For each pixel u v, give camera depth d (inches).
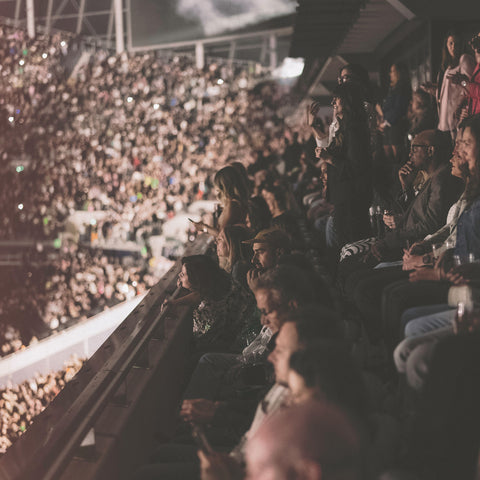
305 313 82.4
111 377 123.6
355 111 214.7
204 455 90.1
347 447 59.7
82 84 929.5
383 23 455.5
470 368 83.8
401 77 323.3
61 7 1050.1
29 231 869.8
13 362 407.8
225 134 983.0
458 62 266.7
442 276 136.3
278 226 228.8
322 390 67.7
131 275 781.3
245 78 1099.9
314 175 462.0
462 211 145.0
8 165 880.3
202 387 171.3
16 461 103.3
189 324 191.5
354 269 187.3
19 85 882.1
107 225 884.6
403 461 85.4
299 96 1018.7
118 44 1041.5
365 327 152.6
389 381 133.3
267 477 60.0
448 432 83.7
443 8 337.7
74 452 101.7
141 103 960.9
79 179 903.1
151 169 919.7
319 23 473.4
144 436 135.5
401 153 261.1
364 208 218.2
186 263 187.2
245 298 190.2
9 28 888.3
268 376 133.0
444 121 254.7
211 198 893.2
